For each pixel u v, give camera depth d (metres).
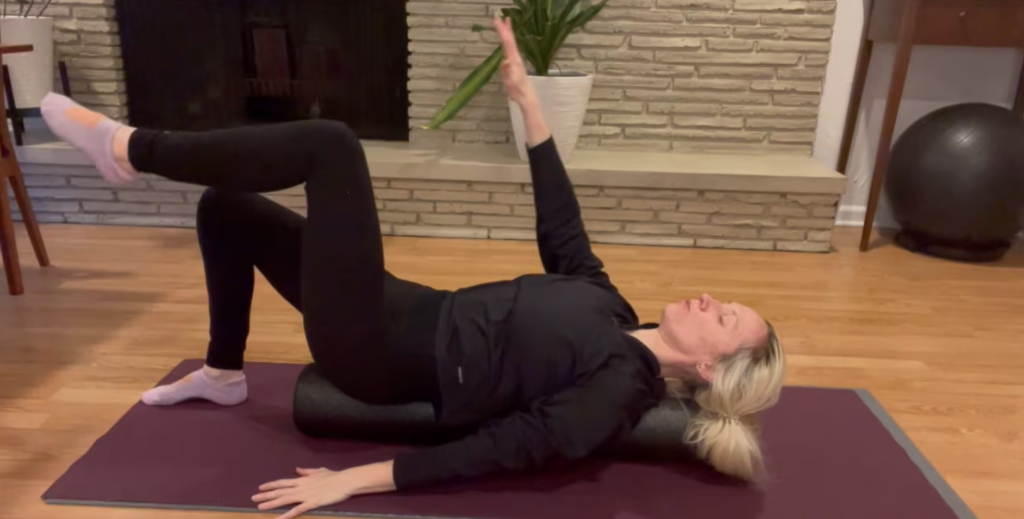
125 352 1.84
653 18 2.84
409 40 2.88
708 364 1.30
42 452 1.42
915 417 1.68
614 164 2.77
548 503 1.32
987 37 2.53
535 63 2.66
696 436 1.35
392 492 1.33
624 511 1.30
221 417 1.55
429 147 2.97
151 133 1.18
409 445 1.47
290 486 1.28
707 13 2.82
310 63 3.01
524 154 2.77
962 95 3.02
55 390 1.65
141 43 2.91
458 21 2.84
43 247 2.37
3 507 1.26
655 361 1.30
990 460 1.53
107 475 1.34
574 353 1.27
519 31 2.58
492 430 1.26
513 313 1.31
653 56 2.89
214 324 1.51
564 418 1.21
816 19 2.81
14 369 1.73
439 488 1.34
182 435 1.48
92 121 1.18
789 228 2.78
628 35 2.87
